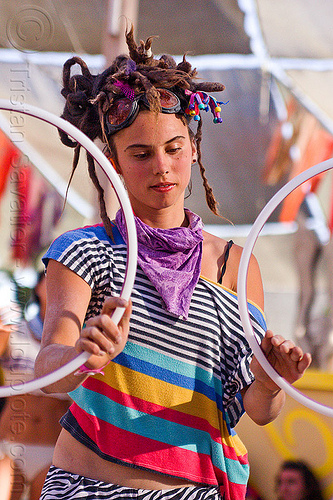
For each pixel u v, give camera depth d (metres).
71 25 8.89
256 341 2.43
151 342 2.38
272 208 2.52
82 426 2.40
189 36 9.63
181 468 2.38
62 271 2.41
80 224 10.00
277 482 5.71
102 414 2.39
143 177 2.47
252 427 5.95
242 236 10.90
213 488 2.45
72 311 2.35
